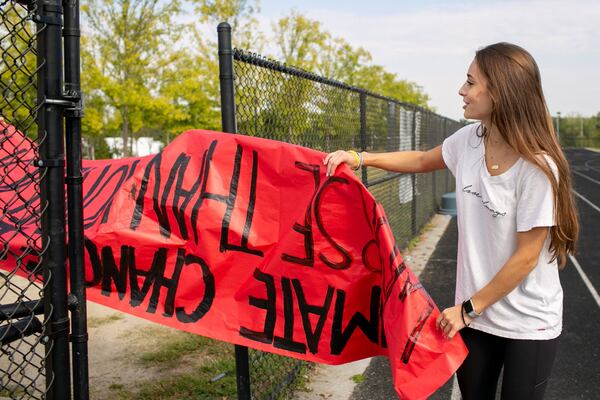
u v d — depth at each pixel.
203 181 2.51
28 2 1.90
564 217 1.90
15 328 1.90
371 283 2.35
